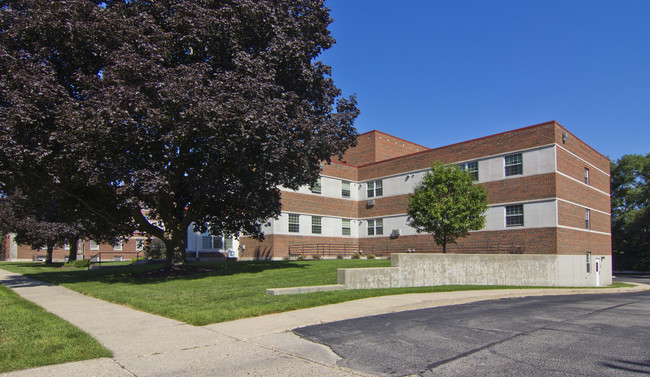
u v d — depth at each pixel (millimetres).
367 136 43938
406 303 11438
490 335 7863
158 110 14000
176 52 16234
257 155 17109
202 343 7355
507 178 29938
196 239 40250
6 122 13242
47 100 13984
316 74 19297
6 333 7762
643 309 11766
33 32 14531
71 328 8188
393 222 37594
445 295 13703
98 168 14102
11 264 38562
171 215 20031
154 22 15352
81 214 20719
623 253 60562
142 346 7156
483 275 20484
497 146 30750
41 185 17562
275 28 16719
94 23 14430
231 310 9906
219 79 15641
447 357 6422
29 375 5668
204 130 14414
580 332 8156
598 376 5453
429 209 24281
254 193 19000
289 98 17172
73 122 13414
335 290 13711
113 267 29484
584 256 30156
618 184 62375
